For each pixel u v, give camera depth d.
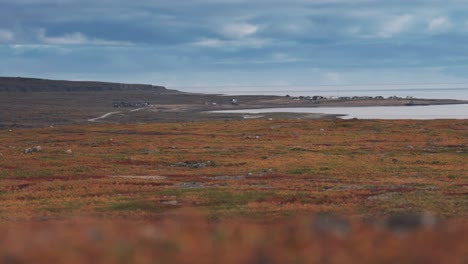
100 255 13.95
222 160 82.19
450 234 17.36
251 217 36.62
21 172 69.69
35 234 18.12
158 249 14.58
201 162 79.62
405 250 14.62
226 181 60.41
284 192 49.56
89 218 36.69
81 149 101.56
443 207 40.03
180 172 71.19
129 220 35.12
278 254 14.08
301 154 90.81
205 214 37.78
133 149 101.50
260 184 57.75
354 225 19.59
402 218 20.55
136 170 73.12
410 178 62.38
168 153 94.06
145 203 44.44
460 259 13.77
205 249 14.52
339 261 13.55
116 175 68.31
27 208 42.75
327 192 49.91
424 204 41.41
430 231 18.09
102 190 53.06
